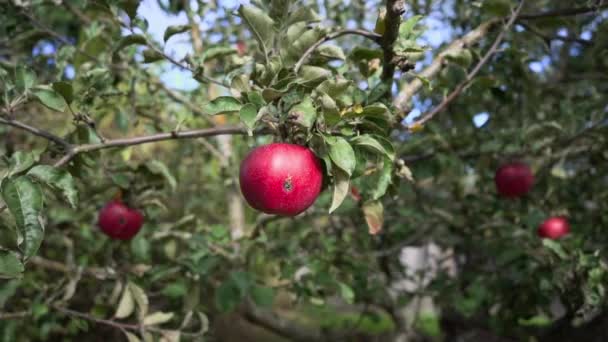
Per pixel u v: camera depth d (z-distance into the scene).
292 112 0.38
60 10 0.94
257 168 0.39
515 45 0.69
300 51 0.44
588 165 0.93
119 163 0.68
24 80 0.44
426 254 1.30
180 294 0.76
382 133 0.42
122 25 0.55
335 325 1.64
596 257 0.63
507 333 1.07
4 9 0.65
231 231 0.99
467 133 0.82
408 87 0.54
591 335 1.00
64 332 1.04
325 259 0.83
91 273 0.74
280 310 1.83
